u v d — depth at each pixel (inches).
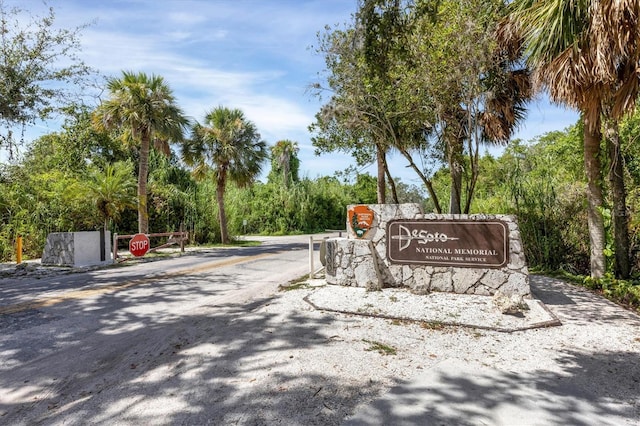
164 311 236.7
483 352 159.9
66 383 140.2
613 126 296.5
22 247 590.2
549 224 381.4
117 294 287.6
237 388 127.6
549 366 145.6
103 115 604.4
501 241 254.2
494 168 745.6
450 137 374.3
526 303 225.3
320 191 1529.3
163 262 491.5
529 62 286.5
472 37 293.0
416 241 276.5
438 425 104.3
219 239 927.7
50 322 215.3
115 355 165.8
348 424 105.3
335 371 139.5
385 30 256.5
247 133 871.7
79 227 660.1
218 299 268.8
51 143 772.0
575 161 502.0
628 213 318.3
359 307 225.9
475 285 258.2
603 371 141.2
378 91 343.6
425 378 134.0
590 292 273.7
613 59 224.7
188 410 114.7
